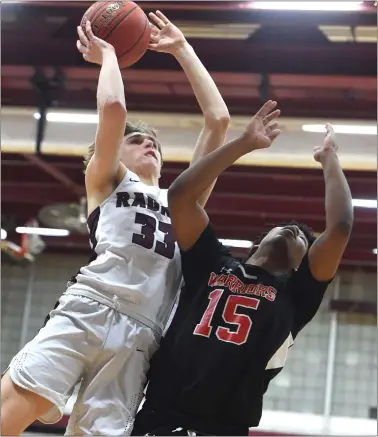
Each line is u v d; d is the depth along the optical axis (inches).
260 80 255.1
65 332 100.5
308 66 251.0
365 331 474.3
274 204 378.6
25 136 283.4
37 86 273.9
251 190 355.3
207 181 97.7
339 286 478.0
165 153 279.0
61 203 393.4
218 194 373.1
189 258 102.3
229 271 101.4
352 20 230.7
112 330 101.3
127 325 102.0
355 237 410.3
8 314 501.4
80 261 507.8
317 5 223.8
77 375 100.8
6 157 346.3
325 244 95.7
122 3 117.4
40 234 453.1
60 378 98.6
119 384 100.7
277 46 245.4
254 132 98.2
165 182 343.0
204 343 95.8
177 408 94.7
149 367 103.8
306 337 479.5
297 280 99.5
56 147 284.4
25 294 505.0
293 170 334.3
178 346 97.2
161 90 275.0
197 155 116.2
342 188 98.7
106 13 115.6
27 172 379.2
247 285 99.5
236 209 382.6
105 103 103.4
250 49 247.8
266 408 467.8
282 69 252.1
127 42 115.5
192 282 102.7
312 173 332.5
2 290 505.7
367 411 458.0
